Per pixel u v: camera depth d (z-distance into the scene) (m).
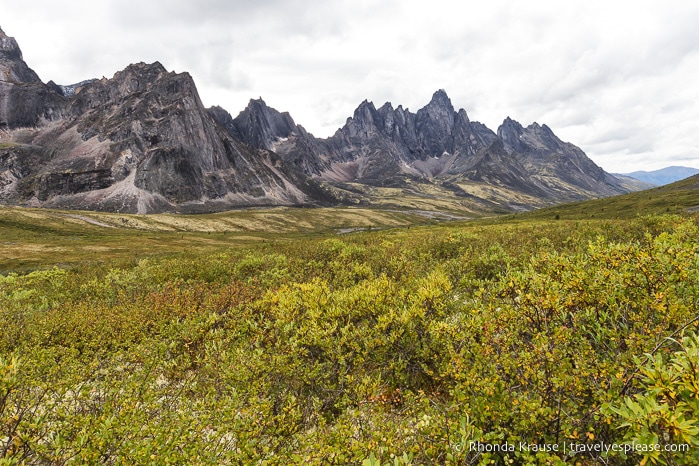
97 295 17.30
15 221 142.50
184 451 4.56
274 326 8.84
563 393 4.21
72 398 6.27
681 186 145.00
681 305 4.76
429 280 11.04
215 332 9.15
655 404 2.92
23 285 24.22
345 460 4.07
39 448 4.58
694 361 2.87
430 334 6.92
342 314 8.63
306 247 28.30
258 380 6.50
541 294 5.90
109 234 146.38
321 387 6.82
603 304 5.78
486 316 5.94
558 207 165.00
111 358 8.72
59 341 10.21
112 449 4.66
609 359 4.61
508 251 17.94
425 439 4.18
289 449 4.89
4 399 5.03
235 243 135.88
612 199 150.12
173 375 7.86
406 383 6.66
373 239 35.84
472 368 4.89
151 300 13.06
